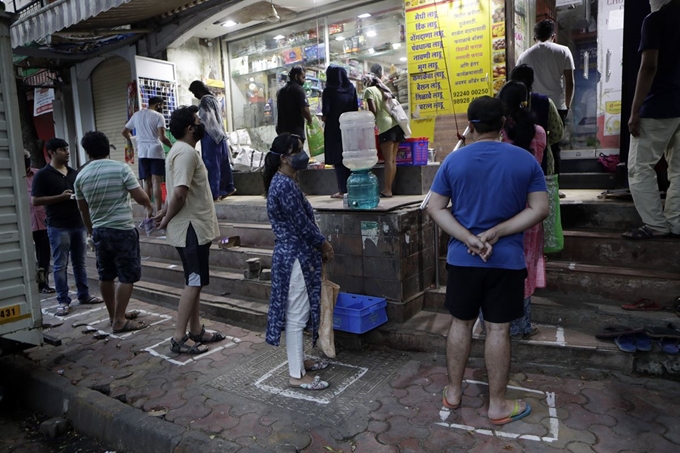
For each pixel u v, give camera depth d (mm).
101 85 10125
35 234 6422
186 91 9070
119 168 4707
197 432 3008
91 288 6711
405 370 3682
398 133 5609
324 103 5738
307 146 7949
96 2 6625
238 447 2812
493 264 2812
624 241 4199
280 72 8969
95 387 3740
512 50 6500
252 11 8000
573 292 4164
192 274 4180
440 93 7023
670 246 4016
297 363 3520
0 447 3430
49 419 3674
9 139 3643
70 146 11000
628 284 3934
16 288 3703
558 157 5004
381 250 4234
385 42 7684
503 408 2924
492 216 2811
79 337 4848
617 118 6629
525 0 6910
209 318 5145
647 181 4105
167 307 5656
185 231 4102
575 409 3008
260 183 7734
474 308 2959
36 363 4254
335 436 2912
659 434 2729
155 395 3562
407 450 2754
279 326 3424
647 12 5062
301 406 3275
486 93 6676
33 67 10258
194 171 4074
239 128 9719
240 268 5758
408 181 5867
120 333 4879
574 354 3473
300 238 3443
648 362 3309
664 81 3922
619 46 6523
